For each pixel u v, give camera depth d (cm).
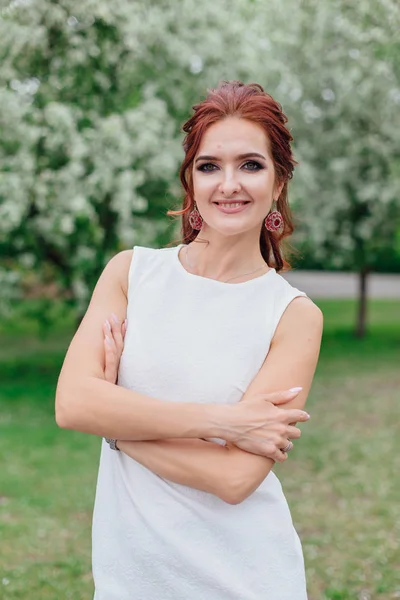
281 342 161
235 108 155
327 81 1052
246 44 809
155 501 154
